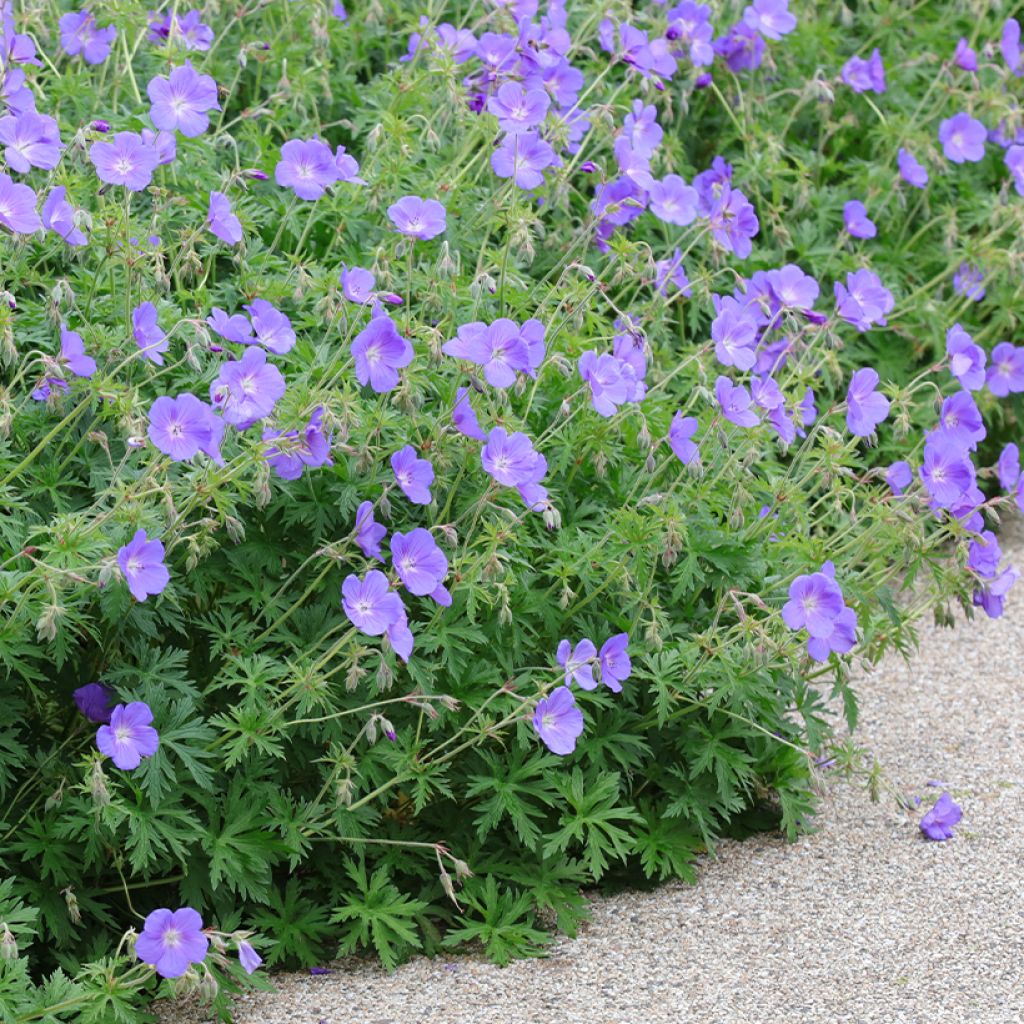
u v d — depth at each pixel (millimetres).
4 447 6387
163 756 6168
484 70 8516
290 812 6484
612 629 7324
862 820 7617
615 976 6410
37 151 6922
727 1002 6191
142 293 7078
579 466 7512
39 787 6422
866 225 10039
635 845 7051
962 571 7594
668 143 9852
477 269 7777
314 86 9484
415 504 7031
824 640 6848
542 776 7074
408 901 6867
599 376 6988
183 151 8195
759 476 8438
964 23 12094
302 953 6512
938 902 6914
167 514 6105
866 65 10766
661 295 8266
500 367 6672
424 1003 6238
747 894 7008
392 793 6980
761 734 7438
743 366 7609
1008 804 7727
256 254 7840
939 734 8367
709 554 7297
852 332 10148
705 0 10875
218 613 6773
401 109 8930
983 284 10281
